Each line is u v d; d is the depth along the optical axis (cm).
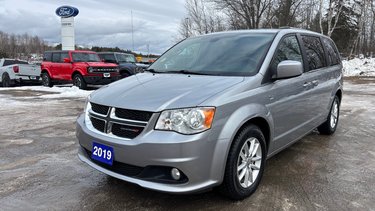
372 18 4381
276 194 379
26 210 341
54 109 936
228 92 342
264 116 379
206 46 475
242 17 3284
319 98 539
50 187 396
